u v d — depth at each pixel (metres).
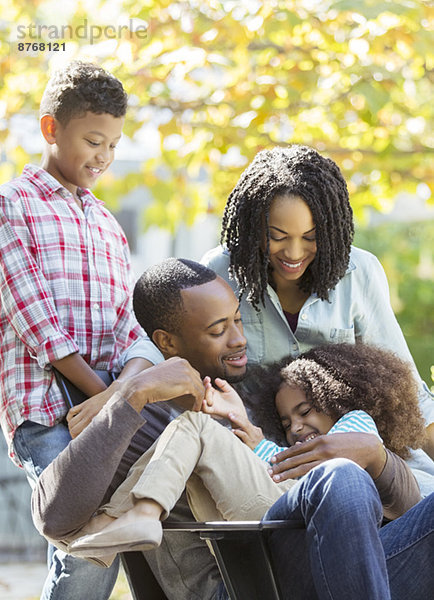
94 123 3.50
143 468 2.79
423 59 5.78
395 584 2.79
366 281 3.62
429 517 2.79
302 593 2.75
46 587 3.47
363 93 5.70
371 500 2.51
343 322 3.59
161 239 11.27
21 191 3.47
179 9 5.84
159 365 2.82
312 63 5.95
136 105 5.95
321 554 2.49
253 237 3.39
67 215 3.54
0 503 7.89
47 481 2.69
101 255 3.59
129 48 5.75
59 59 5.77
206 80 6.13
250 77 5.98
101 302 3.54
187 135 6.04
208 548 3.04
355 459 2.91
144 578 3.01
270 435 3.37
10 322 3.38
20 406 3.34
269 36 5.80
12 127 6.10
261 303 3.55
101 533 2.59
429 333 9.84
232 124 6.02
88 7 5.87
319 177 3.34
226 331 3.15
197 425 2.83
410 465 3.34
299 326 3.53
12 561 7.45
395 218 10.36
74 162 3.53
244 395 3.42
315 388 3.24
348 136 6.23
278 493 2.82
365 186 6.31
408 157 6.27
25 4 5.92
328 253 3.37
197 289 3.12
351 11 5.60
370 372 3.26
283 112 6.02
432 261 10.19
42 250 3.44
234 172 6.06
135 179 6.22
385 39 5.70
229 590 2.63
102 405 3.11
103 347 3.52
